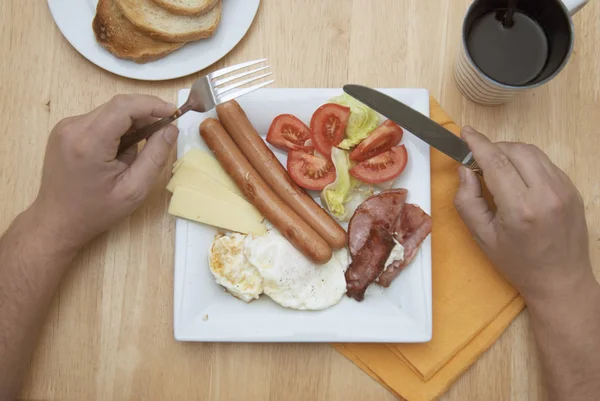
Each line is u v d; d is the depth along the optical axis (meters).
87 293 1.28
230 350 1.27
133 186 1.20
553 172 1.19
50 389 1.26
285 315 1.21
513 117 1.32
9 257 1.22
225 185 1.25
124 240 1.29
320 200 1.27
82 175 1.17
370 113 1.25
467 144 1.20
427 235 1.21
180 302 1.21
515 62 1.19
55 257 1.22
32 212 1.24
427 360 1.24
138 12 1.26
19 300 1.21
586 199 1.30
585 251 1.21
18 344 1.20
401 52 1.34
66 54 1.33
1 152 1.32
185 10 1.26
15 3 1.34
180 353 1.27
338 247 1.21
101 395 1.27
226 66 1.34
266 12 1.34
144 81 1.32
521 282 1.22
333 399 1.26
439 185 1.30
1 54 1.33
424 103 1.26
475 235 1.23
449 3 1.33
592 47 1.32
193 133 1.27
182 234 1.24
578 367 1.19
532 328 1.26
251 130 1.23
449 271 1.28
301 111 1.27
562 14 1.13
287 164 1.24
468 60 1.17
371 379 1.26
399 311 1.21
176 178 1.24
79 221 1.21
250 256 1.19
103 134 1.14
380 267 1.20
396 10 1.33
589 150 1.31
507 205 1.16
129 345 1.27
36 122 1.32
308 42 1.33
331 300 1.21
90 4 1.31
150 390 1.27
